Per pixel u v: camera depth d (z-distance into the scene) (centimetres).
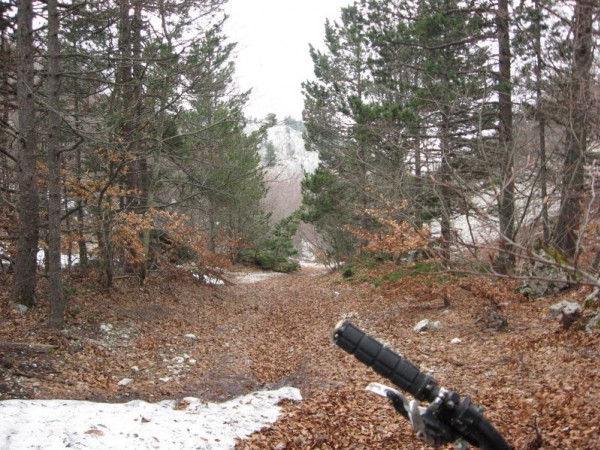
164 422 660
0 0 1245
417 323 1330
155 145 1603
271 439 652
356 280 2386
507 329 1100
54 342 1010
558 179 929
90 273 1636
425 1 1767
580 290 1195
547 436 584
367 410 759
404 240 1300
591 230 775
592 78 932
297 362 1113
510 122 1453
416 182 1595
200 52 1433
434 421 282
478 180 1485
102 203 1452
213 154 2006
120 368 979
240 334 1419
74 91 1417
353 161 2303
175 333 1323
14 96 1387
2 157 1482
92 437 582
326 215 3056
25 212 1186
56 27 1094
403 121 1692
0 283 1382
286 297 2302
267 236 4378
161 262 1969
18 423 596
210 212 2425
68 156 1567
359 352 288
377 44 1788
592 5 876
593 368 773
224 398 883
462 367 923
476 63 1669
